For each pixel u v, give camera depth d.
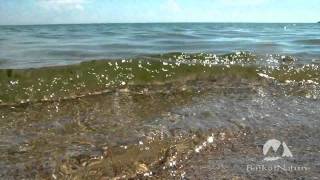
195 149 8.88
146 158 8.30
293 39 41.06
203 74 15.91
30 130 9.42
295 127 10.41
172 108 11.63
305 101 13.14
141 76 14.84
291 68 17.31
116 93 13.29
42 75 13.38
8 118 10.31
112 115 10.81
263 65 17.53
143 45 30.20
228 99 12.92
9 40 37.91
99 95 13.02
